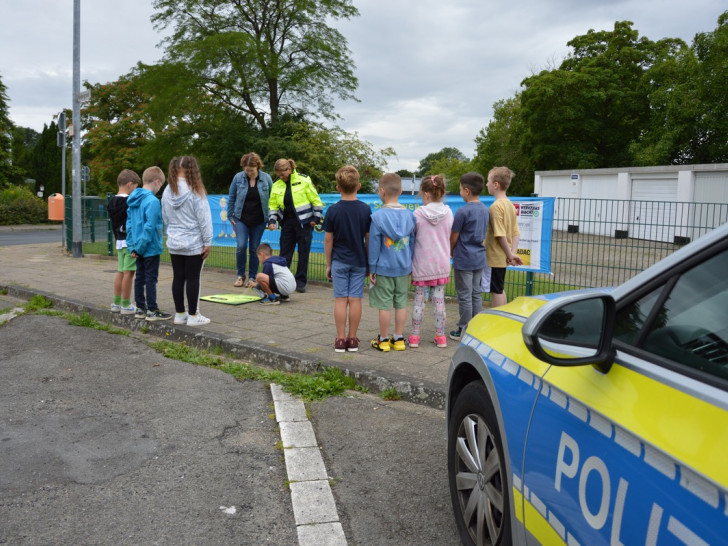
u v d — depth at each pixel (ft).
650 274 5.49
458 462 9.00
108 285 31.55
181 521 9.72
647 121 123.03
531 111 127.24
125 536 9.27
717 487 3.96
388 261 17.93
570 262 25.03
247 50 96.68
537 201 23.91
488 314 9.23
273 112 110.11
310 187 28.86
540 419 6.41
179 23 102.53
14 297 30.19
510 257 19.48
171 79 101.09
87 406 14.88
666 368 4.91
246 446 12.66
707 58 96.53
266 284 26.48
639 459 4.74
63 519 9.73
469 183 18.78
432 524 9.71
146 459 11.98
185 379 17.06
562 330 6.03
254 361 18.95
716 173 74.64
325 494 10.55
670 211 24.57
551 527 6.03
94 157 153.38
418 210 18.57
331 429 13.62
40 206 110.42
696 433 4.31
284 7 103.09
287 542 9.17
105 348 20.25
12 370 17.79
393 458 12.13
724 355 4.49
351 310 18.49
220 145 107.14
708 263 5.01
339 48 105.09
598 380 5.55
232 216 31.01
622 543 4.79
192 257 21.56
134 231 21.67
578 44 129.80
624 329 5.54
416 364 17.28
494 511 7.98
